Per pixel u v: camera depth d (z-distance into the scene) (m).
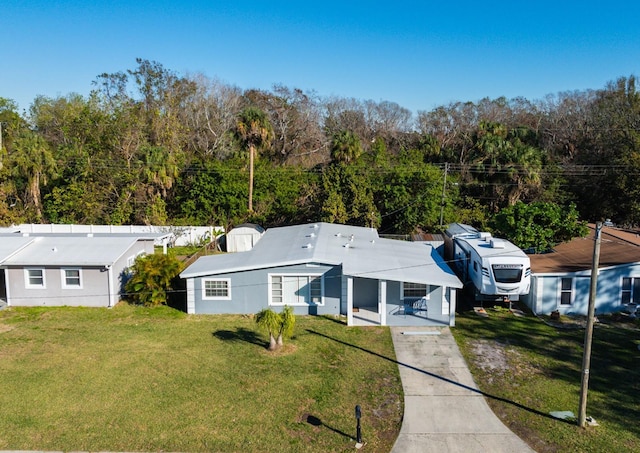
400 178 37.22
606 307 21.05
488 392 14.22
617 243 24.64
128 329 19.47
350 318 19.80
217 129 54.19
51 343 17.86
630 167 36.88
